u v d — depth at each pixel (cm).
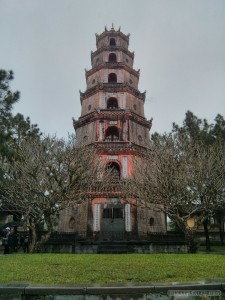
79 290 834
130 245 2633
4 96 2459
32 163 2453
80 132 3678
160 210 2591
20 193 2516
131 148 3316
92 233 3034
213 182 2466
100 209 3116
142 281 951
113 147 3334
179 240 2816
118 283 901
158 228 3269
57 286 858
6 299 832
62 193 2434
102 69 3916
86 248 2575
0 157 2645
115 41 4297
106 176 2962
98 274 1045
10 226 3409
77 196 2614
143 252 2583
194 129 3453
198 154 2614
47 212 2442
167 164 2511
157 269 1132
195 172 2527
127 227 3061
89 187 2805
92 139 3469
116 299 835
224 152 2759
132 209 3114
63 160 2481
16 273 1074
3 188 2728
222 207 3269
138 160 3309
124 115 3531
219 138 3106
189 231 2397
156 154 2686
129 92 3772
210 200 2483
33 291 834
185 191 2447
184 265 1233
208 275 1030
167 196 2442
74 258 1553
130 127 3519
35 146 2595
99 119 3516
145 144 3609
